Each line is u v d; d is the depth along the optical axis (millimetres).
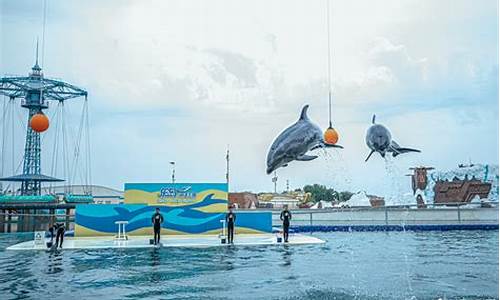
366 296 7121
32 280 8617
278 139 15633
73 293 7422
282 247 14102
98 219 17578
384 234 20359
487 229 22500
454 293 7277
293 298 6980
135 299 6938
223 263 10633
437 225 22484
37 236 14789
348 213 24547
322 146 15734
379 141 17016
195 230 17719
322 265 10258
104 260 11344
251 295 7160
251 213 18094
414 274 9008
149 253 12727
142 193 18109
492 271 9328
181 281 8367
